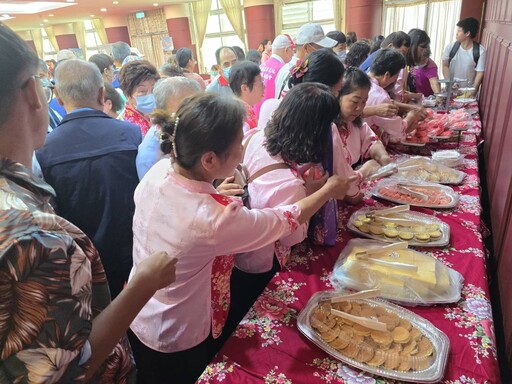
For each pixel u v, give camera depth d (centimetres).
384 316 79
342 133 134
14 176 46
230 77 206
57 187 125
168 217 75
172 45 960
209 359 92
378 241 108
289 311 86
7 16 945
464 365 69
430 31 668
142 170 129
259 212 78
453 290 86
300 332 80
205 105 70
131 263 139
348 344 73
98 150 128
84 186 126
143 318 88
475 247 105
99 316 52
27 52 46
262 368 72
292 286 95
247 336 80
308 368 71
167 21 988
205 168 73
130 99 179
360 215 123
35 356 39
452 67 363
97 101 134
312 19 805
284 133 96
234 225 72
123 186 131
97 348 49
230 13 898
